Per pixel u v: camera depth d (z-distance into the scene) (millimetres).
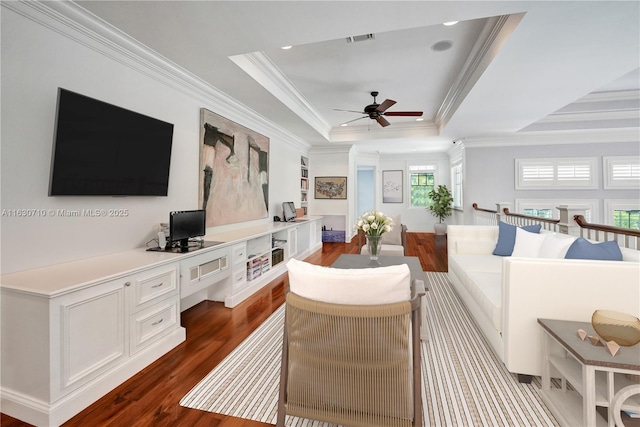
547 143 6195
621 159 5875
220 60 2807
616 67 2963
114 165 2348
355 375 1186
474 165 6562
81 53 2176
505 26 2471
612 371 1263
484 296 2240
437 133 6324
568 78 3238
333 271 1212
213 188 3662
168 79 2949
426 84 4176
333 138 6973
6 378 1585
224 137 3873
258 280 3838
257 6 2018
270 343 2406
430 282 4109
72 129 2025
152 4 1989
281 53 3260
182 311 3082
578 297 1680
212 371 2006
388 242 4340
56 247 2039
